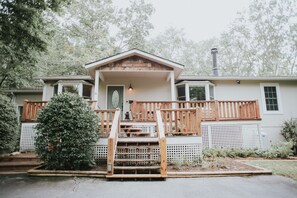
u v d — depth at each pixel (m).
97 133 6.21
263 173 5.22
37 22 7.00
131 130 8.02
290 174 5.20
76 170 5.31
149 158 6.13
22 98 12.20
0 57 7.30
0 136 6.89
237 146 9.12
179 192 3.92
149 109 8.77
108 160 4.91
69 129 5.45
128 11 24.36
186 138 6.46
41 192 3.90
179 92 11.45
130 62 9.76
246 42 26.81
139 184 4.45
